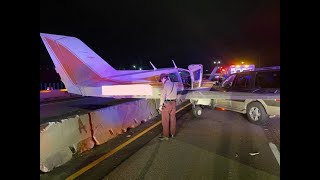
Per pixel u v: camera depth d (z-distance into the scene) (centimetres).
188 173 459
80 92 1061
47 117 1167
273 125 888
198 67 1442
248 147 619
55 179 443
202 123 949
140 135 766
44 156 480
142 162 521
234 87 1017
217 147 623
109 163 520
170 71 1243
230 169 476
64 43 1034
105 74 1088
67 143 554
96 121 678
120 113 817
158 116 1152
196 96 1077
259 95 882
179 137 730
